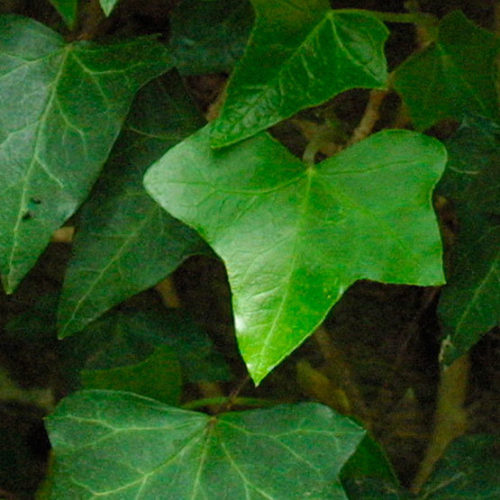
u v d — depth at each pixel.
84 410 0.46
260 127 0.45
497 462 0.47
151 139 0.47
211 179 0.44
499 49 0.47
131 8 0.51
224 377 0.50
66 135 0.46
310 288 0.43
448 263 0.47
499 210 0.46
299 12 0.45
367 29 0.45
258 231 0.44
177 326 0.50
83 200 0.46
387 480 0.48
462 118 0.47
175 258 0.47
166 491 0.46
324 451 0.45
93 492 0.46
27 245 0.45
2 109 0.46
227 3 0.49
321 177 0.44
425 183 0.44
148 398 0.46
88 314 0.47
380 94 0.49
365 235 0.44
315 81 0.45
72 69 0.46
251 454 0.46
